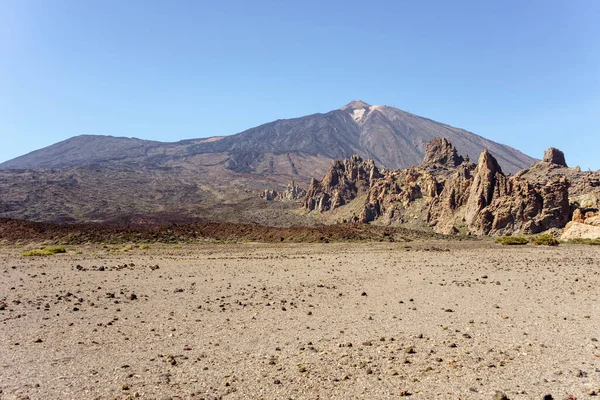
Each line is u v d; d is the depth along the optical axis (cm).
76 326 1328
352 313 1509
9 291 2014
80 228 6200
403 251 4419
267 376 895
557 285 2097
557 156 15925
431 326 1309
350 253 4231
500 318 1406
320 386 839
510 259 3516
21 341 1157
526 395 793
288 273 2697
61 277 2517
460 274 2591
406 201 17575
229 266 3116
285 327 1310
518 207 10169
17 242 5475
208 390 823
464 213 12406
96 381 868
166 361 993
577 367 938
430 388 828
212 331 1266
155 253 4378
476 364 960
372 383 853
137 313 1522
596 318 1389
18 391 816
